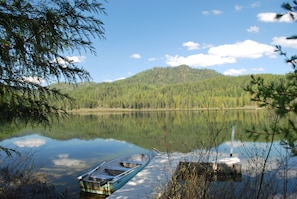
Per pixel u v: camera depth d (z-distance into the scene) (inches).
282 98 69.6
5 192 185.2
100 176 319.9
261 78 78.2
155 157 368.5
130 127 1237.7
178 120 1445.6
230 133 524.7
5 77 116.5
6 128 126.2
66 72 133.3
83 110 4092.0
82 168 443.2
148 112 3417.8
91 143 744.3
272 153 295.1
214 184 144.4
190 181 128.6
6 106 117.9
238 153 421.4
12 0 108.6
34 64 122.7
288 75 72.4
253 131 77.5
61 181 356.5
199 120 1425.9
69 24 126.0
